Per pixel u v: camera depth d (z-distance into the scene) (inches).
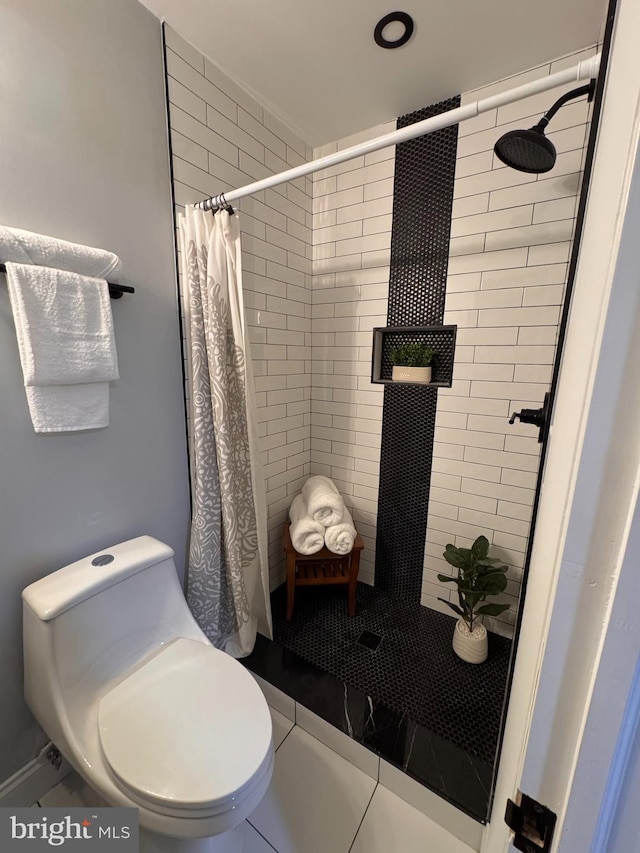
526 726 15.2
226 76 51.7
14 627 37.9
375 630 65.2
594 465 10.9
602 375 10.5
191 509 55.0
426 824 40.4
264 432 67.9
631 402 10.2
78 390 38.5
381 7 41.4
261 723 33.6
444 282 60.8
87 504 42.8
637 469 10.2
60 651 34.6
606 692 11.1
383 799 42.7
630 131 10.2
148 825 28.2
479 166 55.4
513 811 14.6
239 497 56.9
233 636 59.8
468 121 55.1
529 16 42.2
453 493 65.8
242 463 56.8
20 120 33.6
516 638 23.5
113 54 39.6
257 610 62.6
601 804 11.8
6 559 36.7
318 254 72.8
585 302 13.0
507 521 61.6
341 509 64.7
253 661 58.1
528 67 49.9
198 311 49.4
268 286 64.1
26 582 38.4
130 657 40.1
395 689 53.5
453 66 49.9
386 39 45.7
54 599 35.0
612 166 11.4
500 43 46.0
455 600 68.7
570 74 27.7
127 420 45.8
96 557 41.6
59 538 40.6
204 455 51.8
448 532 67.4
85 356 37.9
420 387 65.9
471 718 49.2
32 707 37.1
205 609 54.8
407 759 43.8
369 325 69.4
